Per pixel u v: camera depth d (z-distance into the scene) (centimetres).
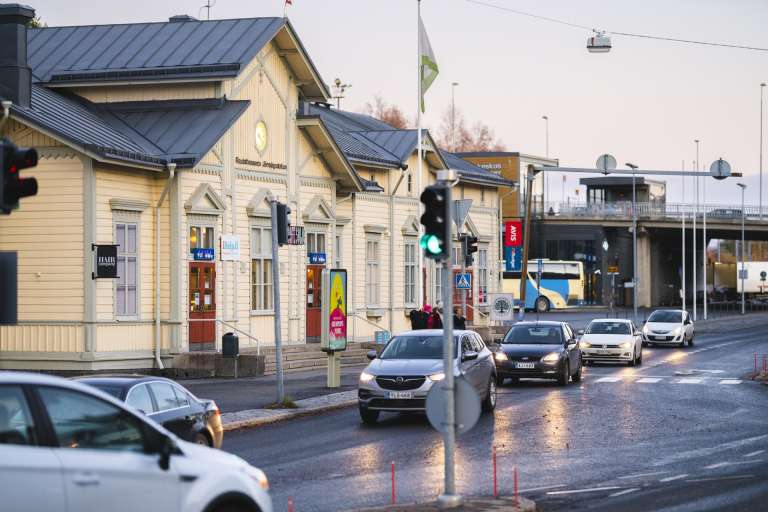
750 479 3177
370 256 9056
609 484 3095
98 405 1722
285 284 7725
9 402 1622
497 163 17750
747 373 7306
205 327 6850
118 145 6406
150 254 6619
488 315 10950
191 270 6750
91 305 6169
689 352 9656
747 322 15500
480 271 10869
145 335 6544
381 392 4500
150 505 1709
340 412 5041
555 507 2736
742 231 18062
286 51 7681
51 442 1638
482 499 2741
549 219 19562
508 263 11631
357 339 8769
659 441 4025
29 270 6262
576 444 3944
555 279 18675
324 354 7612
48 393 1666
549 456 3653
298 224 7944
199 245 6831
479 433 4253
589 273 19750
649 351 9850
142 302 6544
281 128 7725
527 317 15488
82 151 6072
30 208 6262
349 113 11725
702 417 4791
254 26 7394
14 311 2081
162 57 7169
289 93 7831
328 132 8025
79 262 6184
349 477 3209
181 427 3161
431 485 3062
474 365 4806
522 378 6488
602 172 7769
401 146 9500
